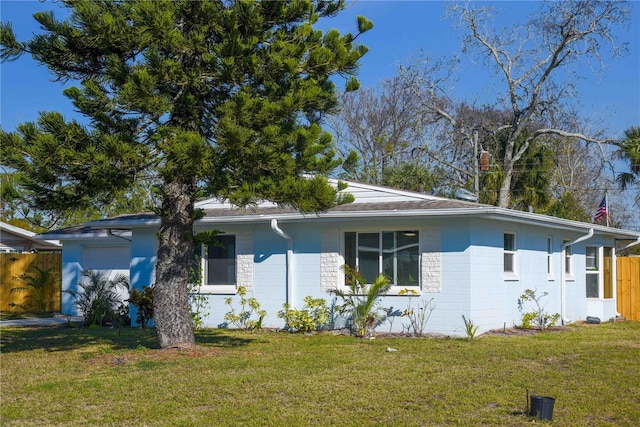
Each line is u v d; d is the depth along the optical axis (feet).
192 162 32.99
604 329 55.88
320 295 52.65
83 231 68.44
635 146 98.43
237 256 55.77
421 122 119.14
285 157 34.83
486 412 25.91
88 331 53.57
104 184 34.63
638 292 69.10
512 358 37.70
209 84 37.99
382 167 122.21
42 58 37.68
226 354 38.86
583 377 32.37
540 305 57.47
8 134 33.17
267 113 34.42
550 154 108.99
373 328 49.67
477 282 48.78
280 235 53.72
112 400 28.02
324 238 52.80
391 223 50.75
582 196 121.39
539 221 53.11
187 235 39.91
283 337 48.57
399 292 49.96
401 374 33.01
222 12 36.94
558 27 104.12
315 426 24.22
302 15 39.34
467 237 48.14
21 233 78.18
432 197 52.80
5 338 48.96
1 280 76.64
